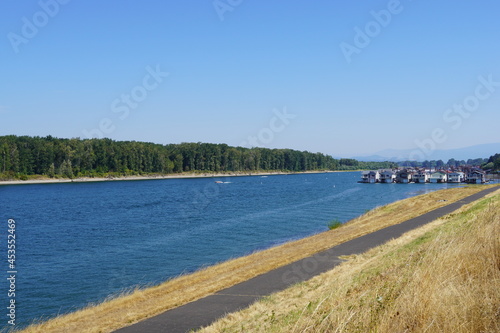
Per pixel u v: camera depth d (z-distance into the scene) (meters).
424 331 6.59
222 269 21.50
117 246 36.91
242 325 11.37
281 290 15.59
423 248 14.36
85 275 26.94
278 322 10.46
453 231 14.09
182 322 12.71
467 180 135.88
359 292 10.43
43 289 23.89
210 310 13.74
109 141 147.38
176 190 111.00
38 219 57.25
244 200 81.62
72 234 44.22
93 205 75.12
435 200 51.47
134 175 149.25
